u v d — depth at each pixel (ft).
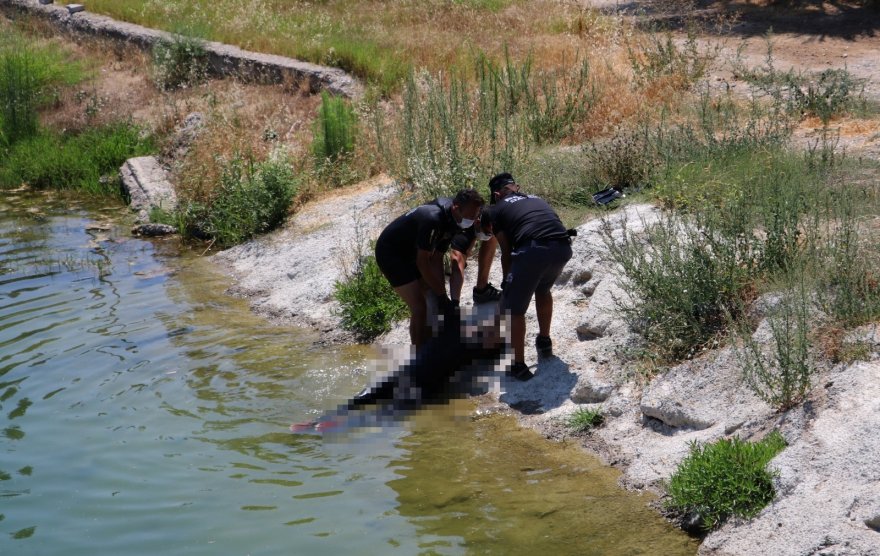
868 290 19.63
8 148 53.83
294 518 17.74
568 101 37.24
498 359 23.58
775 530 15.60
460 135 35.68
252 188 37.24
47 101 57.88
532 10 59.16
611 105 37.63
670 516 17.12
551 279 22.00
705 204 24.67
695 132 33.22
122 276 33.96
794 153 28.25
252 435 21.24
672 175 27.78
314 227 35.22
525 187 30.50
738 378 19.35
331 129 40.86
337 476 19.31
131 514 18.04
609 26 50.85
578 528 16.99
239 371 24.82
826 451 16.37
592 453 19.62
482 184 30.86
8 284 33.19
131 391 23.67
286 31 60.03
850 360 18.13
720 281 21.65
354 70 51.83
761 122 34.55
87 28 67.31
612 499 17.85
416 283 23.65
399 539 16.89
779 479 16.38
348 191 38.11
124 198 46.14
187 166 42.32
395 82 49.08
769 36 46.34
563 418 20.92
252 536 17.16
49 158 50.96
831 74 36.76
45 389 23.88
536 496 18.15
